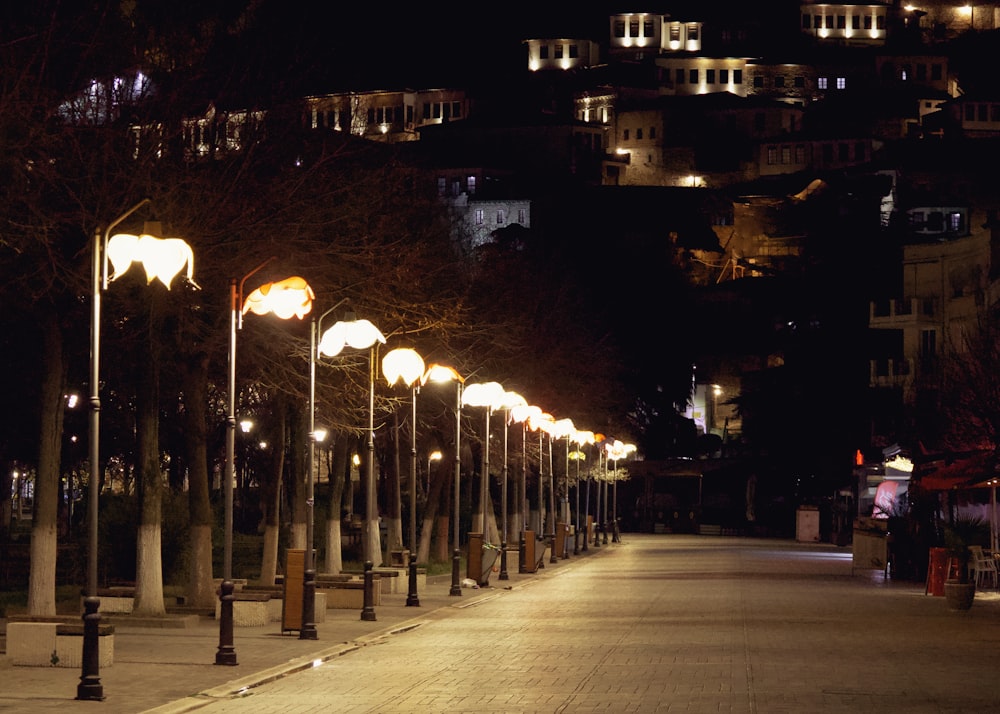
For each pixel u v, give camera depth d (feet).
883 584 188.24
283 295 100.99
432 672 87.20
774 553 306.14
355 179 139.95
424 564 225.35
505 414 214.07
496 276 271.28
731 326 620.49
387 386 157.48
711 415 619.67
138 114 114.52
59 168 107.24
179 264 79.82
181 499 171.22
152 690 76.59
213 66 122.11
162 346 121.19
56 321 106.93
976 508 232.73
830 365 483.92
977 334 232.94
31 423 167.94
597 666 89.71
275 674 84.74
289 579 110.52
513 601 156.56
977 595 165.48
